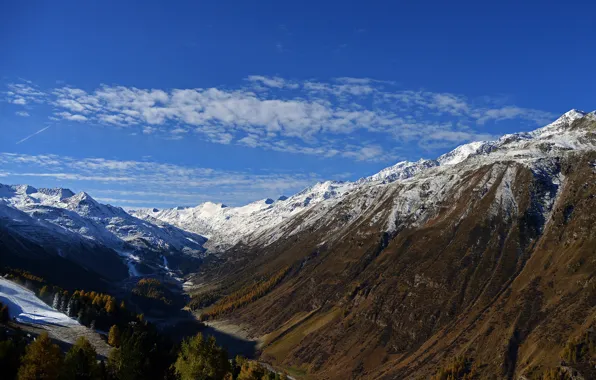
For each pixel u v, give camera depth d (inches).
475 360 6914.4
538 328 6909.5
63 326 6796.3
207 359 3265.3
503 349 6761.8
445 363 7116.1
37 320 6801.2
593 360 5615.2
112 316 7696.9
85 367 3287.4
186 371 3233.3
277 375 5861.2
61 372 3061.0
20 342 3991.1
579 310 6756.9
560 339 6328.7
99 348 5885.8
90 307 7509.8
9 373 3164.4
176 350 5078.7
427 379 6948.8
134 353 3410.4
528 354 6471.5
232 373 4749.0
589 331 6077.8
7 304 7062.0
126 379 3309.5
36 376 2940.5
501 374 6368.1
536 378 5836.6
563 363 5757.9
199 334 3383.4
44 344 3031.5
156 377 3528.5
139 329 6328.7
